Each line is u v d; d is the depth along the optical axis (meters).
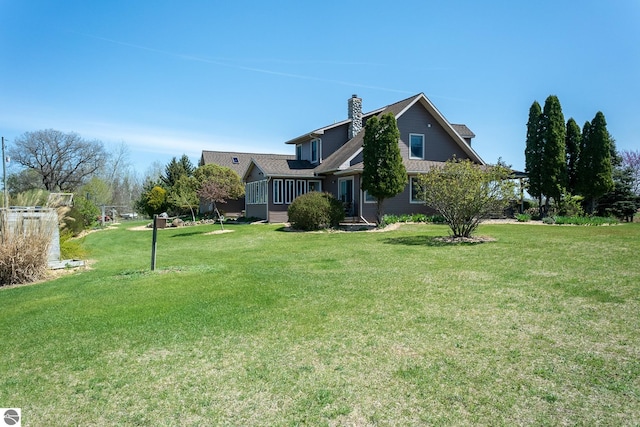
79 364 4.05
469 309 5.25
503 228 14.87
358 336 4.47
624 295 5.51
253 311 5.55
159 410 3.14
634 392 3.10
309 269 8.53
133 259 12.11
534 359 3.72
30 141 42.09
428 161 21.28
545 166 20.88
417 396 3.17
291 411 3.04
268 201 23.08
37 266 8.94
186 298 6.38
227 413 3.05
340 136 25.06
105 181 52.44
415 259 9.04
